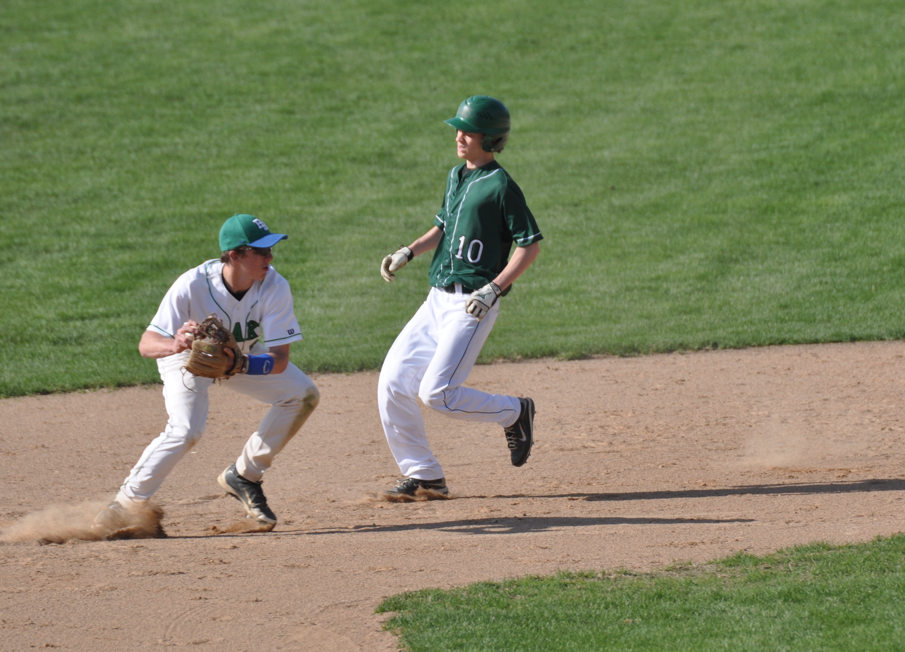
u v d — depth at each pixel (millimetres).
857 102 73188
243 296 18188
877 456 23953
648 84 81062
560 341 38156
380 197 60875
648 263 49438
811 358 35312
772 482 21828
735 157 65062
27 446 26781
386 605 13758
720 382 32500
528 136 71438
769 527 17625
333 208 58969
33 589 14695
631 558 15898
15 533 18312
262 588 14648
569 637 12461
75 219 56625
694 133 70188
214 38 92562
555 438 26891
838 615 12773
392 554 16469
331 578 15117
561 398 31156
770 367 34250
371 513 20297
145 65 85875
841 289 44188
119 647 12547
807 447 25047
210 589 14633
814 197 57375
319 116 76000
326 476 23844
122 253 51375
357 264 50281
